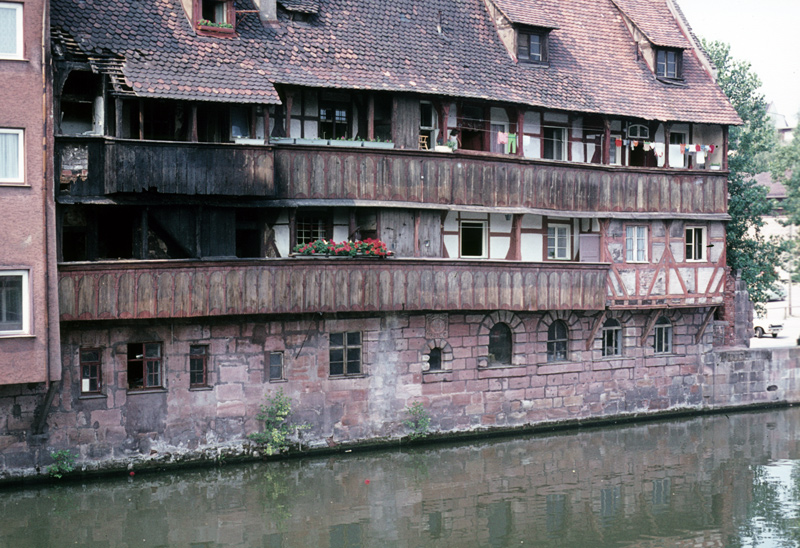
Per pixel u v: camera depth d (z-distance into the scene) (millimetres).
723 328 32812
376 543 19094
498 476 23688
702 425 30047
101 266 21422
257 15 25531
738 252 35406
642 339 30562
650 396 30781
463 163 26531
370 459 24766
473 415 27312
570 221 29734
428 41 27734
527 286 27266
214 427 23484
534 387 28422
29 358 20359
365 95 26109
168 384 22844
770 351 32906
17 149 20312
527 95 27828
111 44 22500
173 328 22844
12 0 20109
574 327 29172
